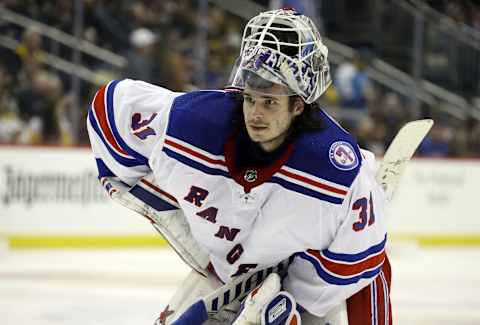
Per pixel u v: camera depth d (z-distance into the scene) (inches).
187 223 207.8
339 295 193.3
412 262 629.9
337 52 762.8
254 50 173.2
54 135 651.5
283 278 205.0
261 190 182.9
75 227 611.8
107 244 621.9
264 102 172.7
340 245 187.6
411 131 211.0
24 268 524.1
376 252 190.4
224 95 188.1
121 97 199.3
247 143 181.9
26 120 644.1
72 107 660.1
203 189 188.4
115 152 202.1
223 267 202.4
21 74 649.0
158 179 196.2
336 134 185.8
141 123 195.3
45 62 655.8
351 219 185.0
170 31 700.0
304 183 181.6
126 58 676.7
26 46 650.2
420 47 768.3
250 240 192.5
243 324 190.2
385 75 767.1
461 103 778.2
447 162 725.9
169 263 565.6
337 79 753.0
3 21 649.6
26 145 597.6
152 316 401.1
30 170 598.2
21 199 595.8
